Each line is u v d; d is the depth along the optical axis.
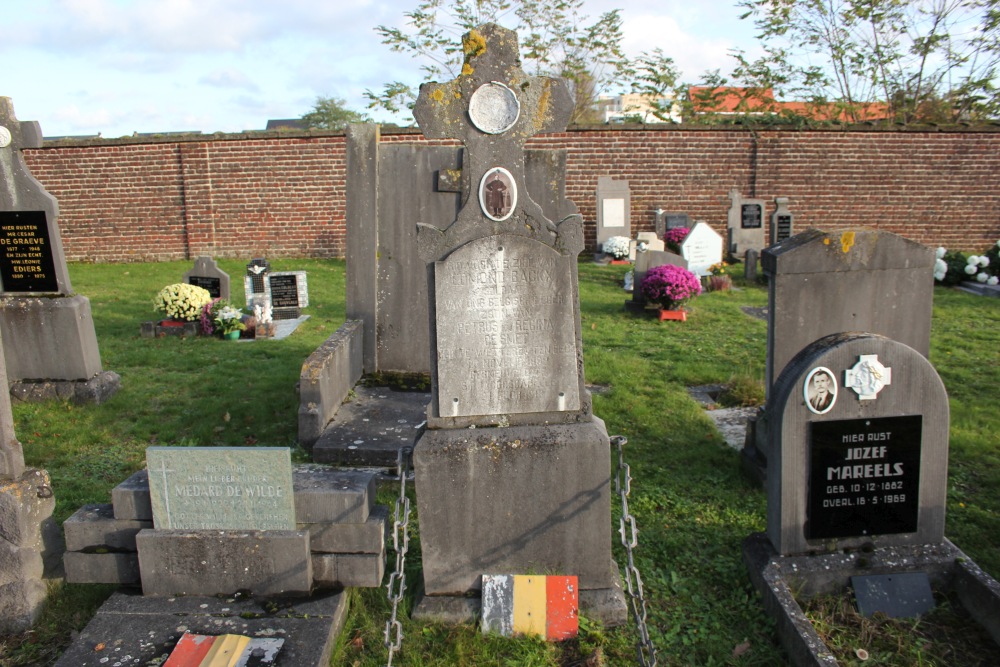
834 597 4.42
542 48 25.11
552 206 7.81
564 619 4.28
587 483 4.41
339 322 12.02
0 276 7.99
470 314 4.41
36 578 4.40
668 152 18.88
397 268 8.21
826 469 4.49
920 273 6.29
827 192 19.17
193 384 8.65
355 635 4.24
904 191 19.19
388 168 8.06
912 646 4.08
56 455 6.62
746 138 18.86
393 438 6.51
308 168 18.44
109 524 4.48
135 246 18.77
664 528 5.36
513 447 4.36
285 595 4.36
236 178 18.47
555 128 4.34
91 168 18.28
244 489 4.35
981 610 4.24
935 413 4.50
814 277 6.15
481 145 4.32
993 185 19.11
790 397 4.39
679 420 7.45
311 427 6.58
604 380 8.90
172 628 4.08
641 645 4.06
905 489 4.57
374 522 4.43
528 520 4.44
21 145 7.69
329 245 18.84
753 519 5.47
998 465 6.32
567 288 4.43
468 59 4.26
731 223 18.05
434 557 4.47
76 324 7.89
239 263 18.11
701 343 10.70
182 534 4.35
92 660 3.84
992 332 11.26
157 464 4.34
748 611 4.43
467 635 4.22
